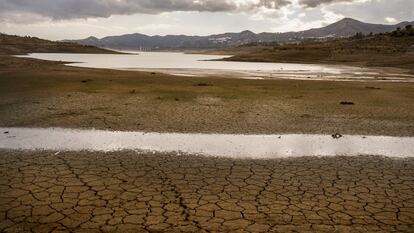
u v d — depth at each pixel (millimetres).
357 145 9930
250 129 11555
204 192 6570
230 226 5309
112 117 12945
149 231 5152
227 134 10922
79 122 12109
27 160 8242
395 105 16281
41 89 19844
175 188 6738
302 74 37812
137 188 6711
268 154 9031
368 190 6777
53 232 5094
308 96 18984
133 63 64562
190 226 5301
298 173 7680
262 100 17375
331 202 6207
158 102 16250
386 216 5715
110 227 5258
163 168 7863
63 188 6652
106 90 19953
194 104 15906
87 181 7016
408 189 6855
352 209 5945
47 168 7730
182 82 25594
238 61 82375
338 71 43531
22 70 32312
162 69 45344
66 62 58906
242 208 5918
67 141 9875
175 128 11523
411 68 49562
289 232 5156
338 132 11344
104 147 9383
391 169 8008
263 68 50344
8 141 9789
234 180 7203
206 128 11586
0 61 41219
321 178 7391
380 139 10578
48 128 11289
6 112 13508
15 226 5254
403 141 10391
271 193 6566
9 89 19688
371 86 24859
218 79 29047
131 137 10391
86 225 5305
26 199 6156
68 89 20047
